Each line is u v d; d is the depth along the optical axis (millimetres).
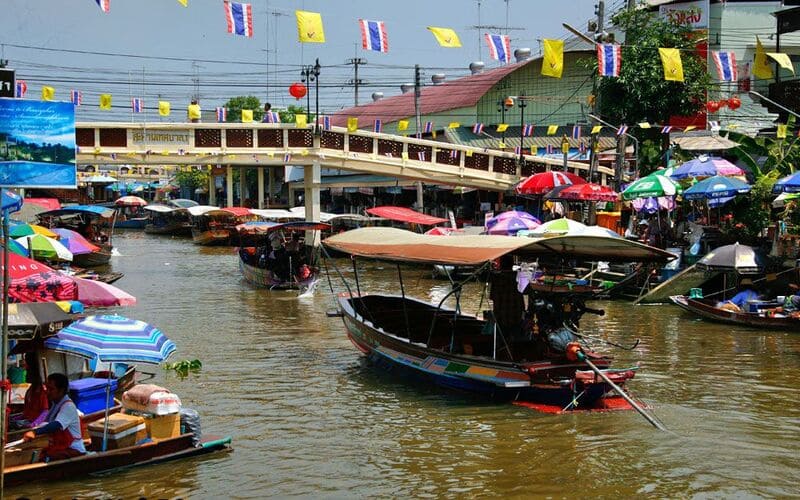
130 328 9906
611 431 11250
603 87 30156
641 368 14938
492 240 13320
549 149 37781
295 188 53781
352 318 15609
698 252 22797
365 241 15773
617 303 22781
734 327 18953
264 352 16625
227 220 47906
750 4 32500
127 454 9633
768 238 21953
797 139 24281
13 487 8961
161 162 31125
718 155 30875
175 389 13688
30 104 7449
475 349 13734
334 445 10820
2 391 7711
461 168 33625
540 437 11031
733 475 9688
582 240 12164
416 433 11281
